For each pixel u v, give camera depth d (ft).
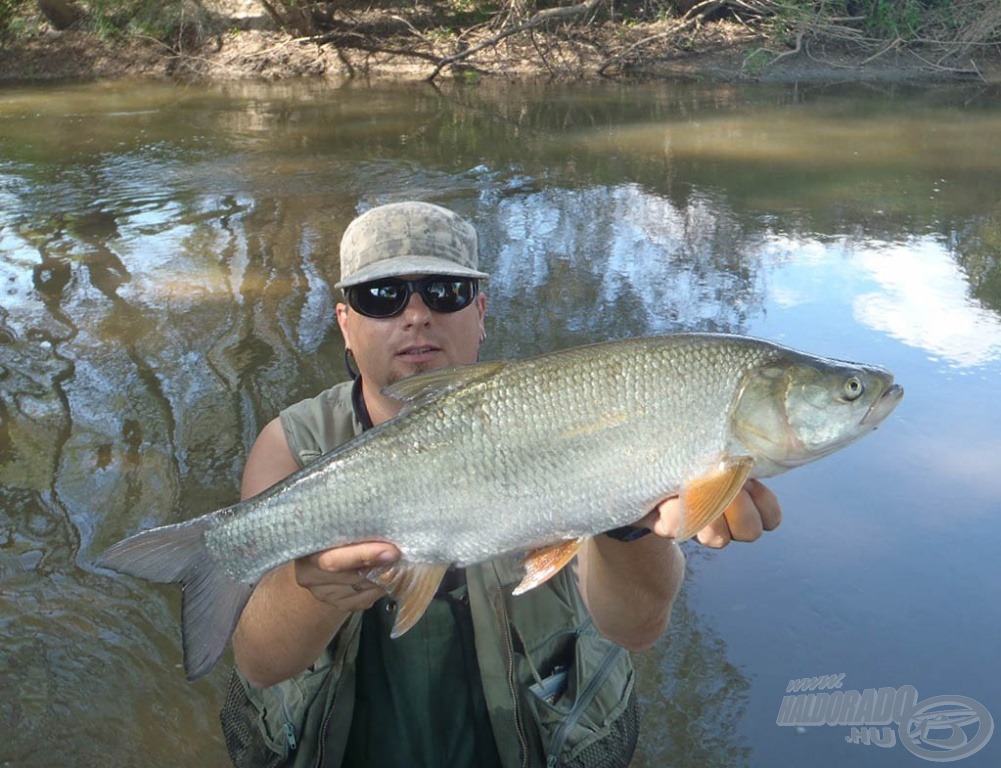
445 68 17.54
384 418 3.05
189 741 3.79
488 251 8.30
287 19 18.16
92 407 5.89
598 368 2.48
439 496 2.49
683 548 4.67
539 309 7.06
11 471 5.26
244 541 2.52
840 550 4.57
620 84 16.55
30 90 16.29
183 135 12.75
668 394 2.46
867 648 4.04
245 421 5.70
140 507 4.98
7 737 3.76
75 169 11.08
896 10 18.03
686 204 9.67
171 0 18.21
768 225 9.00
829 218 9.21
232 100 15.30
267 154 11.71
